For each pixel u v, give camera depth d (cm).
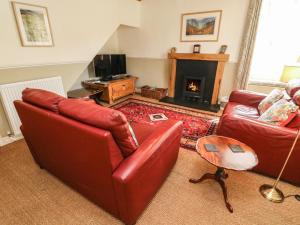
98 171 115
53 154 148
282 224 133
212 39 357
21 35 237
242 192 162
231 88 370
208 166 196
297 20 305
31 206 146
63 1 275
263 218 138
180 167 194
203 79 379
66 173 150
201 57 362
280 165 164
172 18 385
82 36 316
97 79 407
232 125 171
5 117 239
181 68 399
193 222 133
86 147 109
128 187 106
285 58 331
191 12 361
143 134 171
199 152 142
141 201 126
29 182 171
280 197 155
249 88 357
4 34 223
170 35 400
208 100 390
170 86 421
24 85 246
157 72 450
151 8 402
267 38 331
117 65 428
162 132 145
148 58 450
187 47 389
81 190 148
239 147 150
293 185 170
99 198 133
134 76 472
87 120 105
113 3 352
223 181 154
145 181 124
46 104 127
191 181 171
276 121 171
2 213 140
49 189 163
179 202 150
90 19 321
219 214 140
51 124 122
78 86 400
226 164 129
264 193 159
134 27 439
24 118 151
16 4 225
